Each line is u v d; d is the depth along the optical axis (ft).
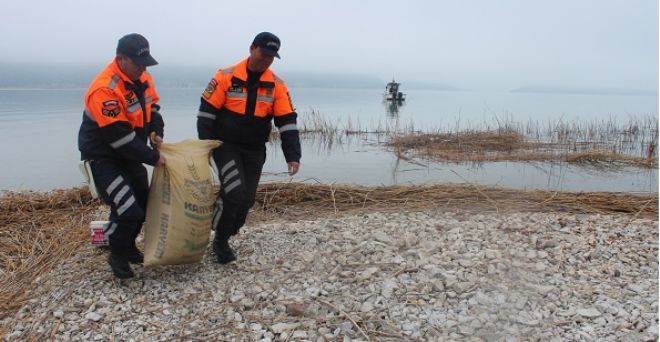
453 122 101.91
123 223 14.20
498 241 18.47
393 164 48.32
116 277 15.17
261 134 15.83
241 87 15.16
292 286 14.60
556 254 17.06
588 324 12.28
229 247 16.37
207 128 15.51
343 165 47.65
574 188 38.17
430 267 15.34
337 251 17.34
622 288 14.44
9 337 12.49
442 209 25.05
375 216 23.07
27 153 51.98
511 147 59.36
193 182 14.69
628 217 23.43
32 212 24.50
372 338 11.85
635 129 73.10
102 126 13.30
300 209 26.45
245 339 12.03
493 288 14.07
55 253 18.21
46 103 164.25
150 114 15.08
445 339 11.73
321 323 12.55
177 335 12.22
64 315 13.38
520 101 333.42
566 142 62.85
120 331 12.49
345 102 226.99
